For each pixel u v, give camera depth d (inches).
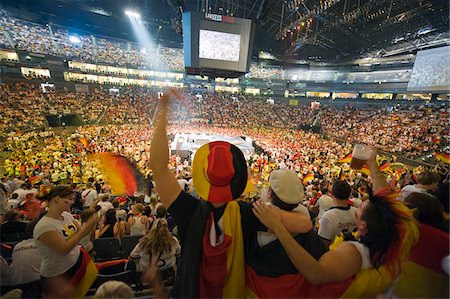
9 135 739.4
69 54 1440.7
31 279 96.2
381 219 51.6
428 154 788.6
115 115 1274.6
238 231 51.8
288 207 54.4
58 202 82.5
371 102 1502.2
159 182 54.6
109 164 424.8
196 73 537.0
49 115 1058.1
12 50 1190.3
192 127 1234.0
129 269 119.0
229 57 484.1
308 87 1882.4
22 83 1146.0
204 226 52.2
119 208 260.7
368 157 89.4
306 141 1063.6
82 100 1273.4
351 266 48.4
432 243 61.4
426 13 946.1
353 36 1343.5
